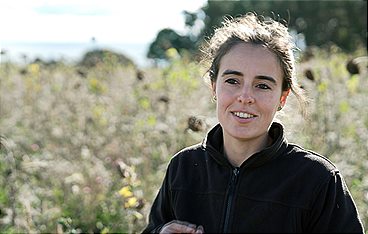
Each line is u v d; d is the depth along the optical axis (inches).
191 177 118.8
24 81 381.7
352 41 951.6
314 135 227.1
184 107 280.4
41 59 453.1
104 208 232.2
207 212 114.7
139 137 269.6
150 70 385.1
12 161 232.5
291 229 108.4
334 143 228.5
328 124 240.1
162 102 285.6
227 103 111.1
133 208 205.5
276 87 111.0
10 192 223.8
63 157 282.5
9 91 371.9
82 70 403.2
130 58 485.7
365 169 227.0
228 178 113.6
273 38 111.3
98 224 227.8
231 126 111.3
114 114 311.1
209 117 248.2
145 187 230.2
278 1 1161.4
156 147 257.9
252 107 109.7
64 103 346.3
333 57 355.3
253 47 110.6
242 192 111.7
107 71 416.2
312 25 1121.4
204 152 119.3
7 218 210.2
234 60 110.6
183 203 117.3
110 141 280.5
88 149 278.4
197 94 293.0
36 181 255.9
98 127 302.0
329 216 108.3
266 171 111.4
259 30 112.3
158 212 123.4
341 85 277.4
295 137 213.9
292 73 113.7
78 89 352.8
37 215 223.5
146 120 279.0
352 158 230.8
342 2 1014.4
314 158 111.5
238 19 119.4
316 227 109.0
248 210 110.9
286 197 109.4
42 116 334.6
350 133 246.1
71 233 206.5
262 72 109.4
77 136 297.4
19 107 359.9
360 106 274.8
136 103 314.8
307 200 108.6
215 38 118.9
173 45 668.1
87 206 235.5
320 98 242.7
